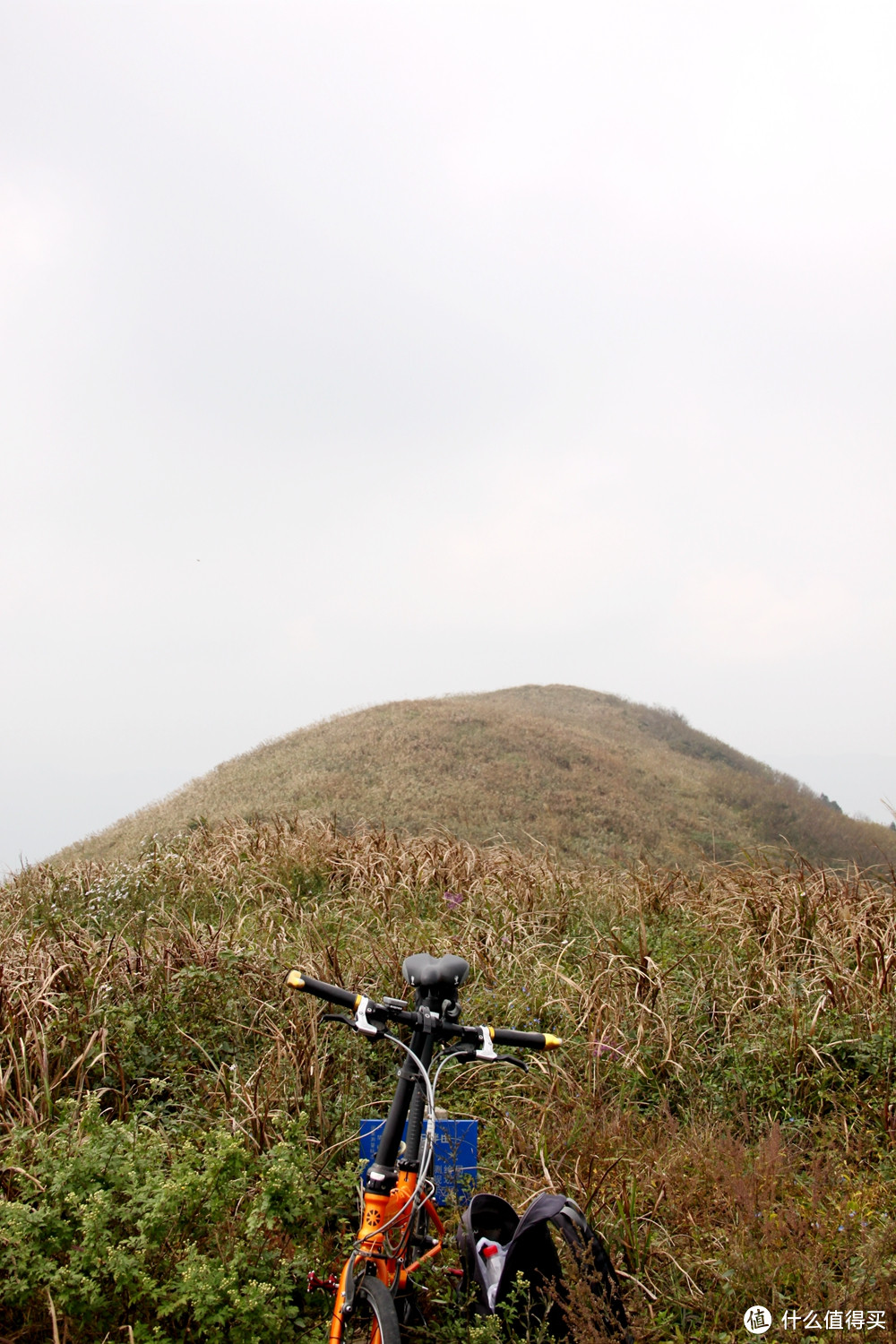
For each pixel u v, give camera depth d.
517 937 6.49
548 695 62.91
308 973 4.97
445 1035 2.34
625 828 29.81
